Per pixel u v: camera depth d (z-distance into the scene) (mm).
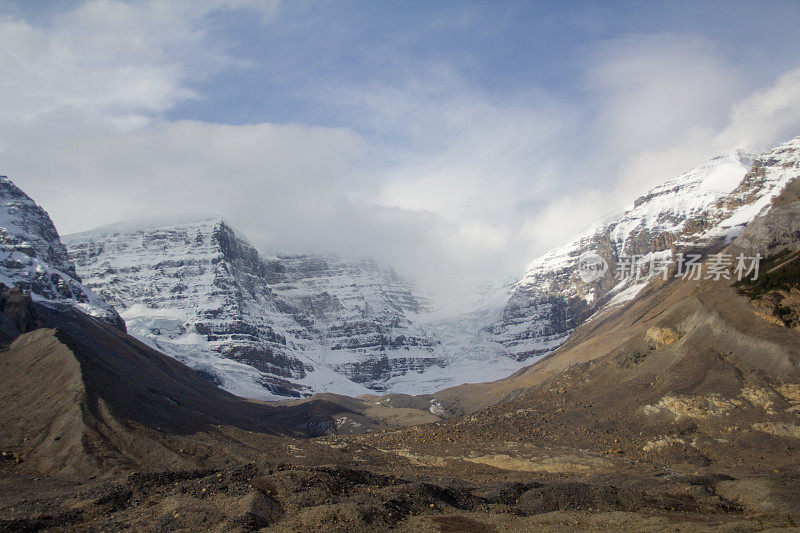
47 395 112625
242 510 61688
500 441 124000
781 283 133000
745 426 105188
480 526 61875
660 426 114312
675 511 69750
